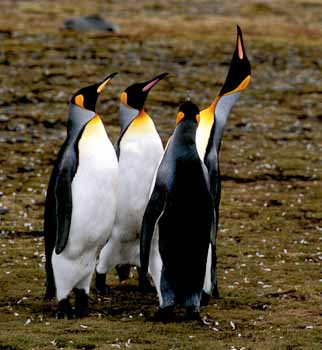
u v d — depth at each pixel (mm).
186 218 11625
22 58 38594
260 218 19141
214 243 12297
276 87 35250
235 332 11609
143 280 13742
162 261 11820
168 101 32062
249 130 28375
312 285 14148
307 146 26547
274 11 60281
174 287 11898
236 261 15750
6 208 18953
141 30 49188
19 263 15133
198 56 41500
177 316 12289
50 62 38031
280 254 16297
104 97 32281
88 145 11969
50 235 12125
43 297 13289
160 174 11680
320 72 38812
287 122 29766
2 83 33500
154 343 11023
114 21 52500
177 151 11672
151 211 11664
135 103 13422
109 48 42250
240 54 13352
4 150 24578
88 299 13023
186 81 35656
